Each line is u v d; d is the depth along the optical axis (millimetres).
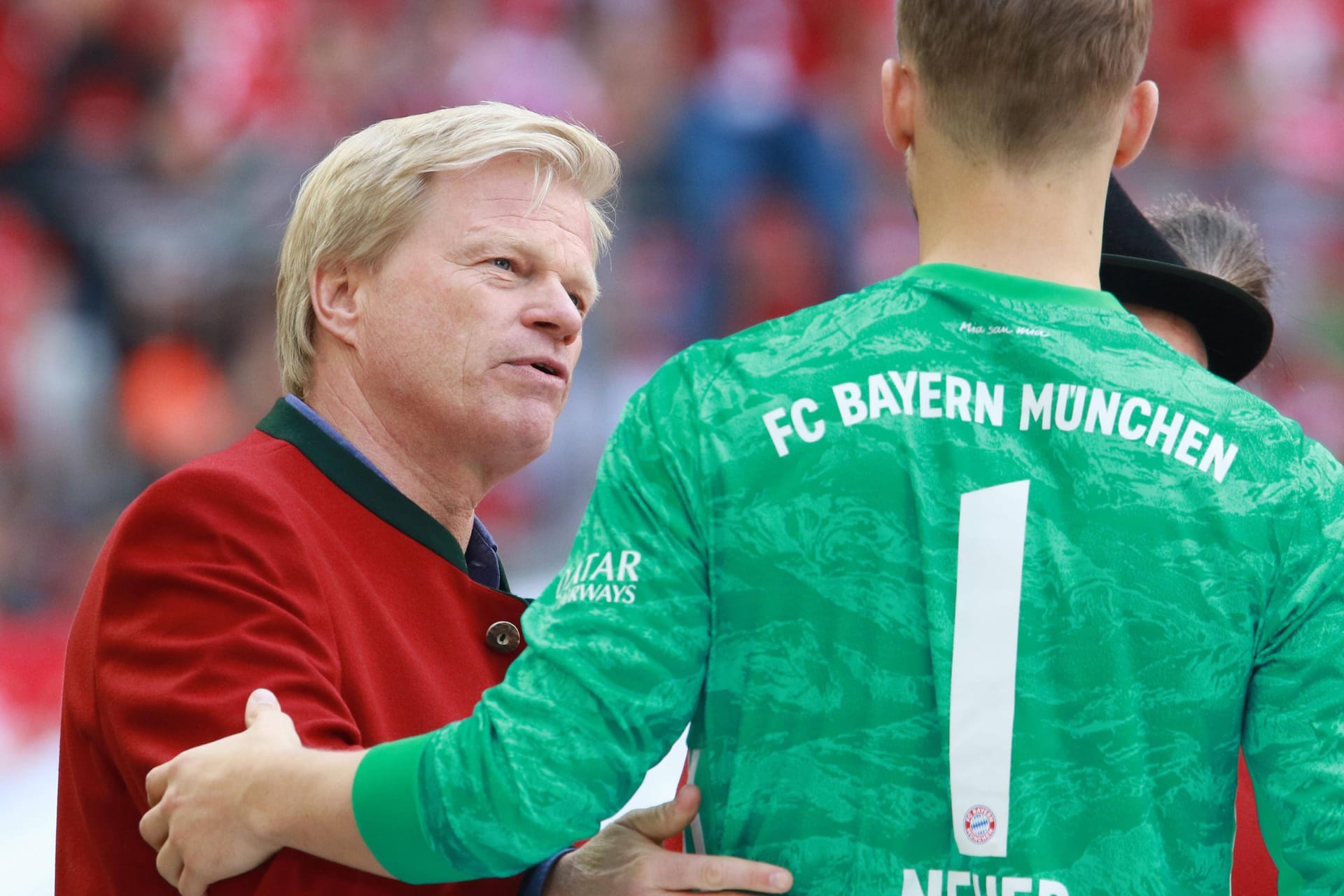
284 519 4465
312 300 5027
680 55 22938
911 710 3232
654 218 21016
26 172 19156
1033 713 3219
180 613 4250
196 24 20781
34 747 12938
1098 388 3365
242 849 3707
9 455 17359
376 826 3359
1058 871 3172
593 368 18438
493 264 4887
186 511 4398
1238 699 3305
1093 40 3408
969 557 3268
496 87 21938
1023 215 3504
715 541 3346
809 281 21047
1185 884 3219
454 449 4984
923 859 3193
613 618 3287
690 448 3389
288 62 21016
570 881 3854
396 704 4492
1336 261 22703
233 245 18859
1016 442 3336
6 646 14469
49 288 18328
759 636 3312
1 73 19969
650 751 3309
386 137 4953
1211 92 24812
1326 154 24438
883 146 23188
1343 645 3309
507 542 15805
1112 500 3287
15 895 9070
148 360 18281
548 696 3250
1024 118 3453
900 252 21844
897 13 3678
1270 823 3359
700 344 3584
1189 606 3252
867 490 3305
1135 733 3207
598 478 3521
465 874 3342
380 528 4797
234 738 3814
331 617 4410
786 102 22562
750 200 21484
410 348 4852
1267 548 3312
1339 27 25484
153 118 20203
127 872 4383
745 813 3328
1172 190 23312
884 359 3408
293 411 4918
